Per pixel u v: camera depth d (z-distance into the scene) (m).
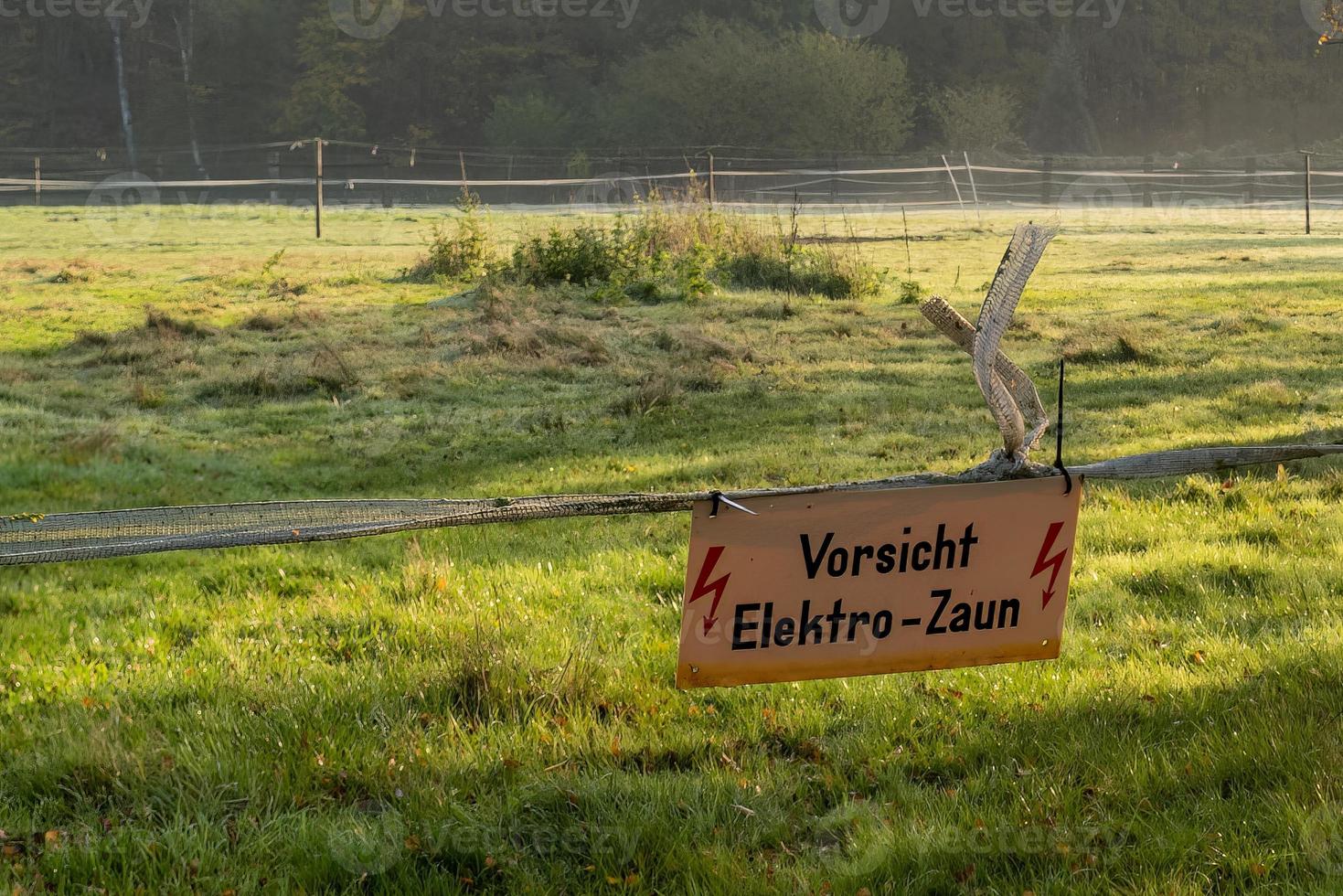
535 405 12.38
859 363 14.45
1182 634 5.29
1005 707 4.46
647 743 4.18
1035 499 2.56
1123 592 5.94
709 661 2.49
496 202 52.41
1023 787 3.75
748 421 11.30
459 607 5.75
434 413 12.02
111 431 10.23
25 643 5.46
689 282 20.30
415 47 70.44
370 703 4.52
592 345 15.06
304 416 11.88
